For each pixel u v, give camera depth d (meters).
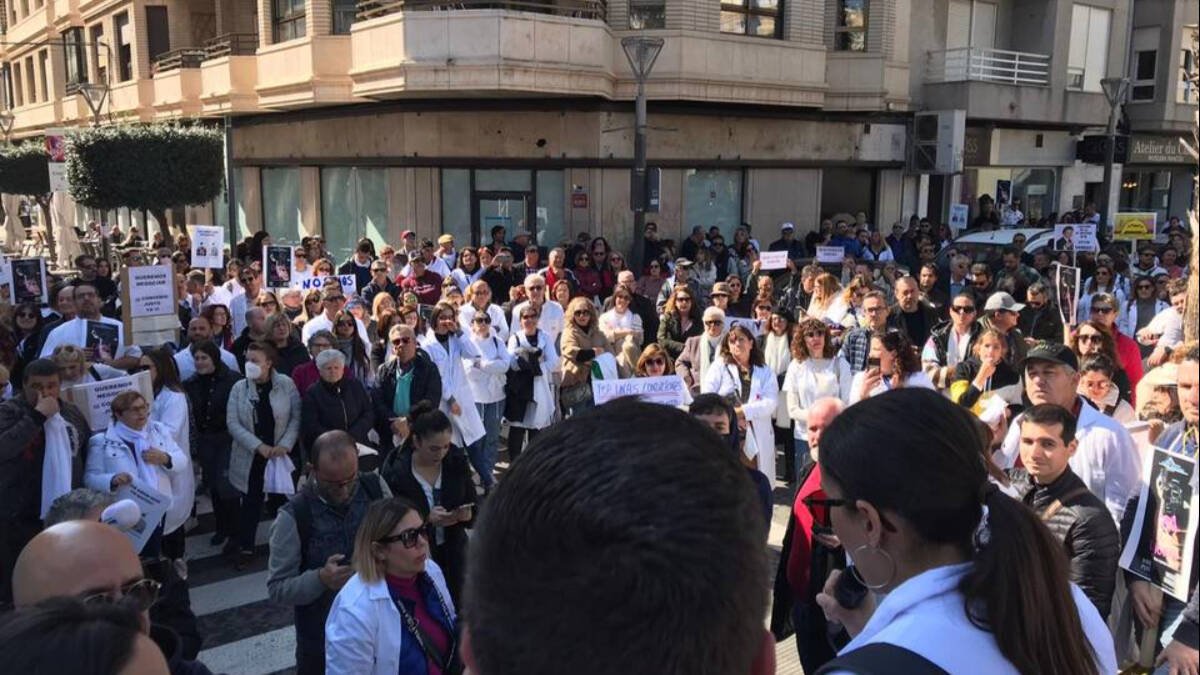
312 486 4.40
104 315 12.02
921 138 22.83
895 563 1.82
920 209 24.00
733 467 1.05
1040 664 1.61
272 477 7.03
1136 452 4.25
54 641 1.46
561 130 18.23
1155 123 28.56
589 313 8.52
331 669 3.67
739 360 7.52
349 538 4.34
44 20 34.81
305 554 4.32
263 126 23.48
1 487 5.68
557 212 18.64
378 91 17.08
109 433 6.09
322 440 4.30
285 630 6.04
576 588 0.93
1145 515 3.52
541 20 16.20
